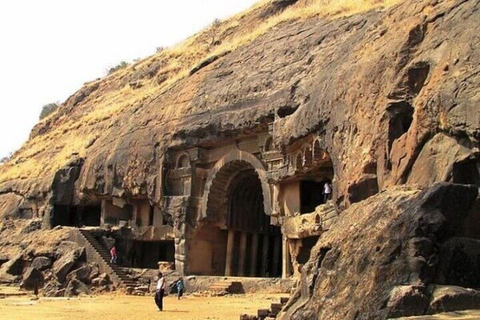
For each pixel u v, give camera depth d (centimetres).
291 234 2852
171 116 3712
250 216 3647
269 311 1681
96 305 2577
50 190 4456
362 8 3738
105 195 4069
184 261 3444
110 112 5062
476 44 1605
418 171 1658
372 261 1048
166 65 5731
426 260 1002
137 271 3584
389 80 1998
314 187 3003
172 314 2134
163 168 3622
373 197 1252
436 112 1620
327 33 3234
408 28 2059
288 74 3109
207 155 3556
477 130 1448
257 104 3142
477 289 1019
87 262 3650
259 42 3884
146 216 3941
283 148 2797
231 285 3008
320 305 1084
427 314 929
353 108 2170
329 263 1145
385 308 956
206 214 3462
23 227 4600
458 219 1080
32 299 2970
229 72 3656
